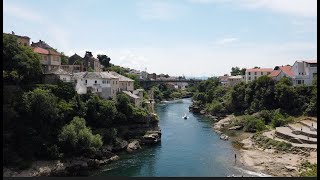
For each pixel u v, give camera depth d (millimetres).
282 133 91438
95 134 82500
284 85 126500
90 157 74250
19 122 70625
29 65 83000
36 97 71625
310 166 65750
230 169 70312
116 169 70938
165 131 116938
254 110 133875
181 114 168125
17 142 68812
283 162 73188
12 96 72188
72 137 71875
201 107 178750
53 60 108062
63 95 82125
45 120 73000
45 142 71250
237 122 123000
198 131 117312
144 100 128500
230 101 149875
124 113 94062
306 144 82562
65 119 78250
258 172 67562
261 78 137375
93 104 86125
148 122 98500
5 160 64188
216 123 133875
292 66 147500
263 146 88250
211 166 72750
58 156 70125
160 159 78875
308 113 115000
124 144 86625
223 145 93625
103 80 102375
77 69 133750
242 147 90750
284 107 124125
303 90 122625
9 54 78875
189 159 78750
